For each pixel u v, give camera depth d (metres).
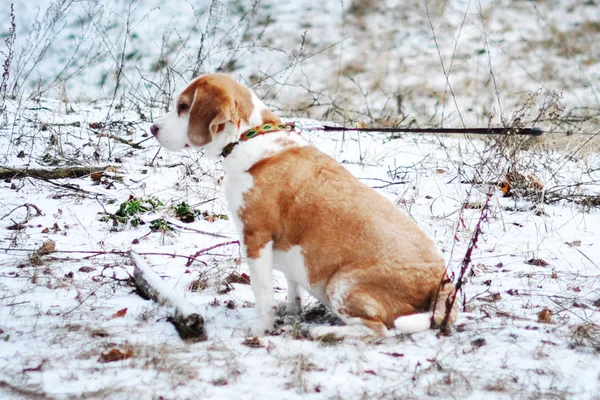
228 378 6.45
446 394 6.30
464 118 20.12
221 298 8.84
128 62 23.03
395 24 27.05
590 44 26.14
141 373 6.52
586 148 15.79
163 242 10.68
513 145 13.26
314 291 7.91
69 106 18.03
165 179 13.58
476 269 9.95
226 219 11.90
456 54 24.91
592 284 9.43
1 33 24.73
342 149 15.70
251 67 23.36
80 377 6.42
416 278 7.60
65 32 24.64
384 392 6.24
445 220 11.84
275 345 7.21
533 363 6.99
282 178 7.74
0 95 16.81
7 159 13.80
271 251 7.87
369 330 7.44
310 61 24.50
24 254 9.89
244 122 7.88
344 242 7.60
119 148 15.07
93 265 9.62
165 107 17.91
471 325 7.85
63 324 7.63
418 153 15.86
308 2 28.33
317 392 6.27
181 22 25.83
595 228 11.77
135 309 8.15
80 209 11.90
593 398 6.36
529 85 22.75
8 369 6.54
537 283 9.47
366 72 23.91
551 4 28.95
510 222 11.93
